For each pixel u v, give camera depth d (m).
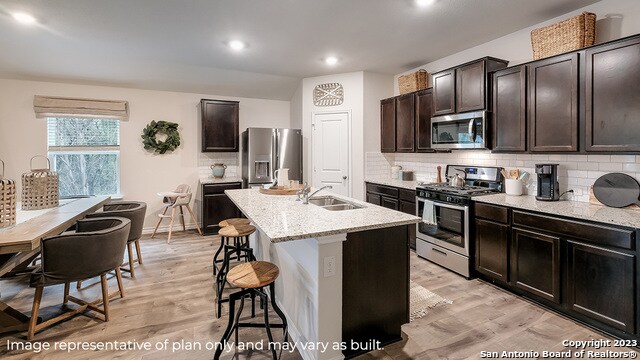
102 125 4.87
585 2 2.68
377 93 4.88
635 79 2.16
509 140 3.05
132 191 4.98
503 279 2.85
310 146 5.12
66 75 4.36
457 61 3.96
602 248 2.14
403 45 3.68
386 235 2.08
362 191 4.86
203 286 3.06
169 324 2.39
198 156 5.36
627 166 2.51
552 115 2.68
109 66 4.23
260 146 4.92
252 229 2.88
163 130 5.06
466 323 2.37
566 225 2.34
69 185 4.75
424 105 4.08
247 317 2.49
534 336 2.20
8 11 2.76
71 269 2.22
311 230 1.77
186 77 4.75
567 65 2.56
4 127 4.31
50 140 4.61
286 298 2.38
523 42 3.24
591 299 2.21
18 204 3.32
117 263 2.50
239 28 3.17
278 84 5.27
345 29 3.22
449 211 3.36
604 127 2.34
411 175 4.69
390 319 2.11
